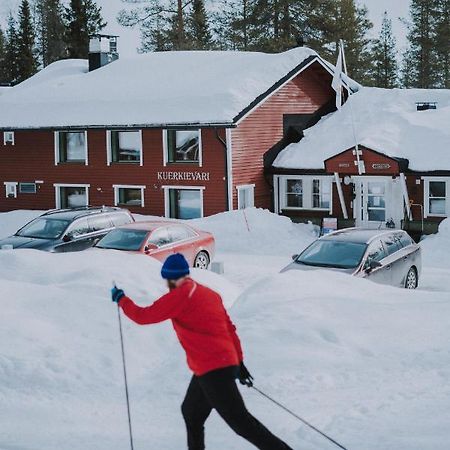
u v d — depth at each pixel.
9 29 83.19
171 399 8.73
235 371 5.25
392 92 37.59
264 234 28.88
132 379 9.65
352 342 10.12
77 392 9.18
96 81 39.62
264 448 5.21
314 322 10.65
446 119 33.53
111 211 23.69
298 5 56.72
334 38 57.88
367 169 30.81
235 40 59.66
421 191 30.50
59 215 22.77
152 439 7.20
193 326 5.25
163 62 39.97
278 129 35.41
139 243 19.77
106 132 35.44
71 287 13.07
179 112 33.50
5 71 83.69
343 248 18.09
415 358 9.53
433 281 21.41
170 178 34.12
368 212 31.77
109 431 7.60
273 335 10.27
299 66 36.06
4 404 8.75
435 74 72.00
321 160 32.91
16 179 38.38
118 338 10.77
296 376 8.99
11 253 16.12
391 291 13.98
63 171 37.03
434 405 7.59
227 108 32.56
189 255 21.03
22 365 9.69
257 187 34.16
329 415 7.52
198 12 65.31
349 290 13.69
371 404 7.75
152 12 52.94
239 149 33.19
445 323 11.00
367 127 34.19
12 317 11.01
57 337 10.67
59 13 84.69
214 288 14.79
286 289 12.92
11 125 37.44
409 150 31.25
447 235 27.58
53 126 36.12
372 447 6.29
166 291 13.52
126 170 35.22
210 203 33.28
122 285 13.30
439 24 70.12
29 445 7.13
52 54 83.56
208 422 7.70
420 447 6.18
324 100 38.47
